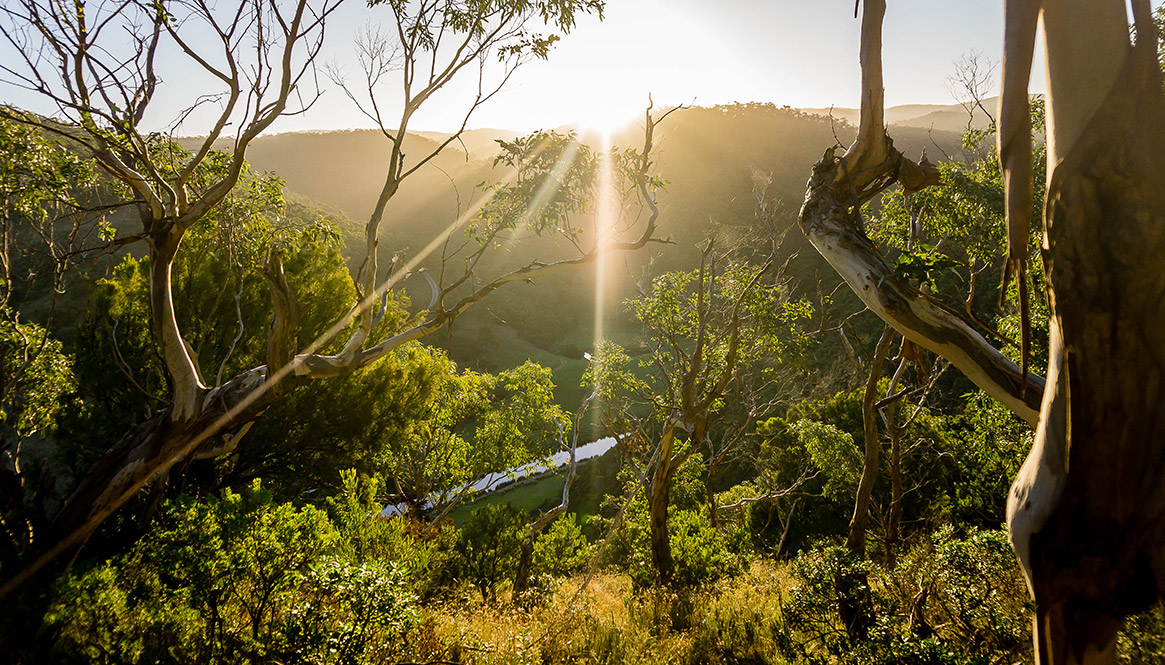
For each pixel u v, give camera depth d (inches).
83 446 466.3
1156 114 70.1
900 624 179.3
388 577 181.6
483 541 474.9
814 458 621.9
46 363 315.3
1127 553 73.6
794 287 517.0
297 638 164.6
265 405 276.7
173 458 266.2
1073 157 73.0
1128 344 69.8
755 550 733.9
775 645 236.4
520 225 326.0
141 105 277.7
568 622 278.8
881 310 151.7
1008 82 81.4
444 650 209.6
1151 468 71.3
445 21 299.0
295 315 275.1
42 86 240.2
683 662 244.4
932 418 577.3
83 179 269.6
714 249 478.6
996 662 162.6
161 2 243.1
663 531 460.1
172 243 267.9
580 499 1112.2
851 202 181.2
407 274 313.4
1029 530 82.3
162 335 267.0
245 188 339.6
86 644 173.5
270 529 189.8
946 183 288.7
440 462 756.0
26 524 233.5
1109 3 73.7
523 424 742.5
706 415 465.7
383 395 618.2
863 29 178.7
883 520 449.1
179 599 180.9
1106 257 69.6
